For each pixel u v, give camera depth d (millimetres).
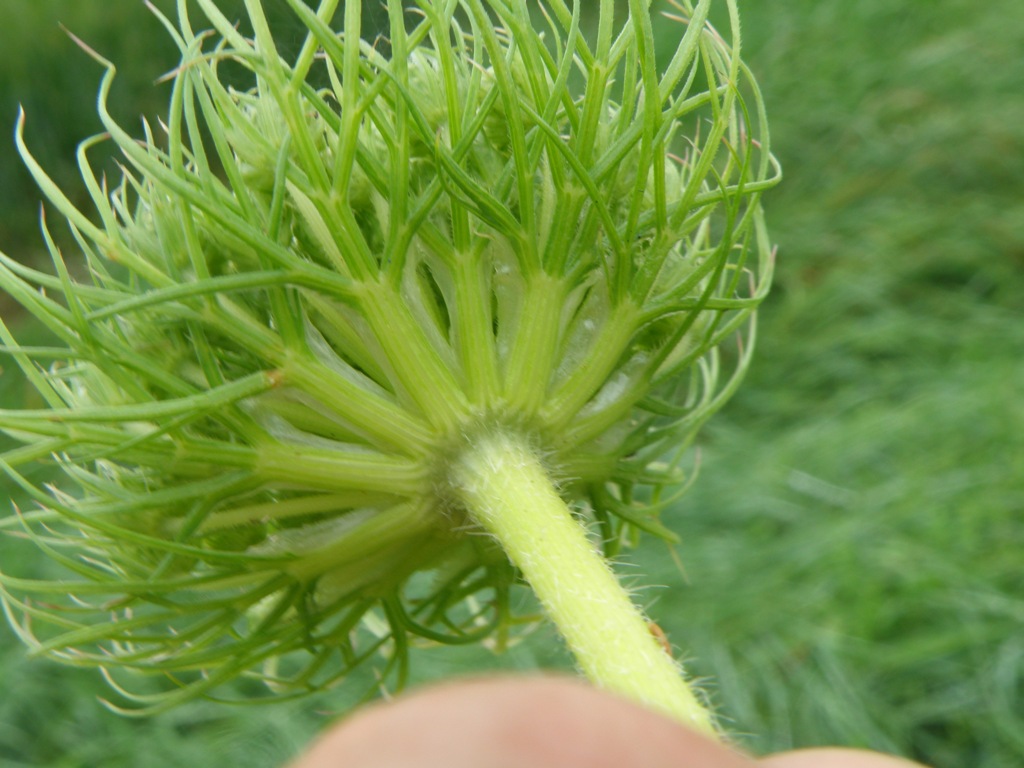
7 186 417
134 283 93
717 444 309
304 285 87
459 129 88
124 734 258
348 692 253
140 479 95
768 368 329
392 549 99
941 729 240
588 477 100
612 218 94
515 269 93
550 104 88
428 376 90
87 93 404
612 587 85
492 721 53
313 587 99
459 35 96
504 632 117
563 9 92
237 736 253
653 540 281
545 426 93
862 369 320
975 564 253
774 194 383
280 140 90
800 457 293
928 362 321
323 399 90
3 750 263
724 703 240
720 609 260
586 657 83
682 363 101
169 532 96
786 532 284
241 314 90
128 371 92
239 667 103
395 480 92
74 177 417
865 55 405
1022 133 372
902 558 256
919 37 410
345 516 97
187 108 87
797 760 82
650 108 88
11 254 418
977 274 340
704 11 91
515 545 88
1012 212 352
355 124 85
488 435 91
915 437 289
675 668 82
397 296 89
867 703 236
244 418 89
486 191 87
